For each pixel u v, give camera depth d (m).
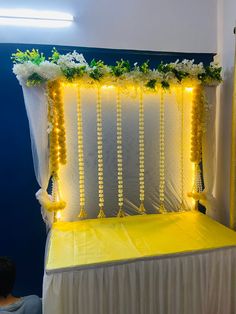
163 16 2.01
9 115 1.89
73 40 1.89
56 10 1.85
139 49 1.98
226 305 1.51
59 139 1.80
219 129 2.09
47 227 1.91
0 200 1.94
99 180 1.93
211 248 1.46
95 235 1.65
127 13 1.95
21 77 1.64
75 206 1.92
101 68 1.73
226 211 2.03
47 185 1.82
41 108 1.72
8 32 1.81
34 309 1.23
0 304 1.22
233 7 1.88
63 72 1.68
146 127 1.98
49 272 1.25
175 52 2.04
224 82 2.01
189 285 1.44
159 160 2.01
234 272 1.50
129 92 1.90
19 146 1.93
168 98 1.98
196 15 2.06
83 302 1.31
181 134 2.02
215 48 2.10
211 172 2.04
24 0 1.80
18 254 2.00
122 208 1.99
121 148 1.94
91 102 1.87
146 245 1.50
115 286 1.35
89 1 1.90
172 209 2.07
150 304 1.39
